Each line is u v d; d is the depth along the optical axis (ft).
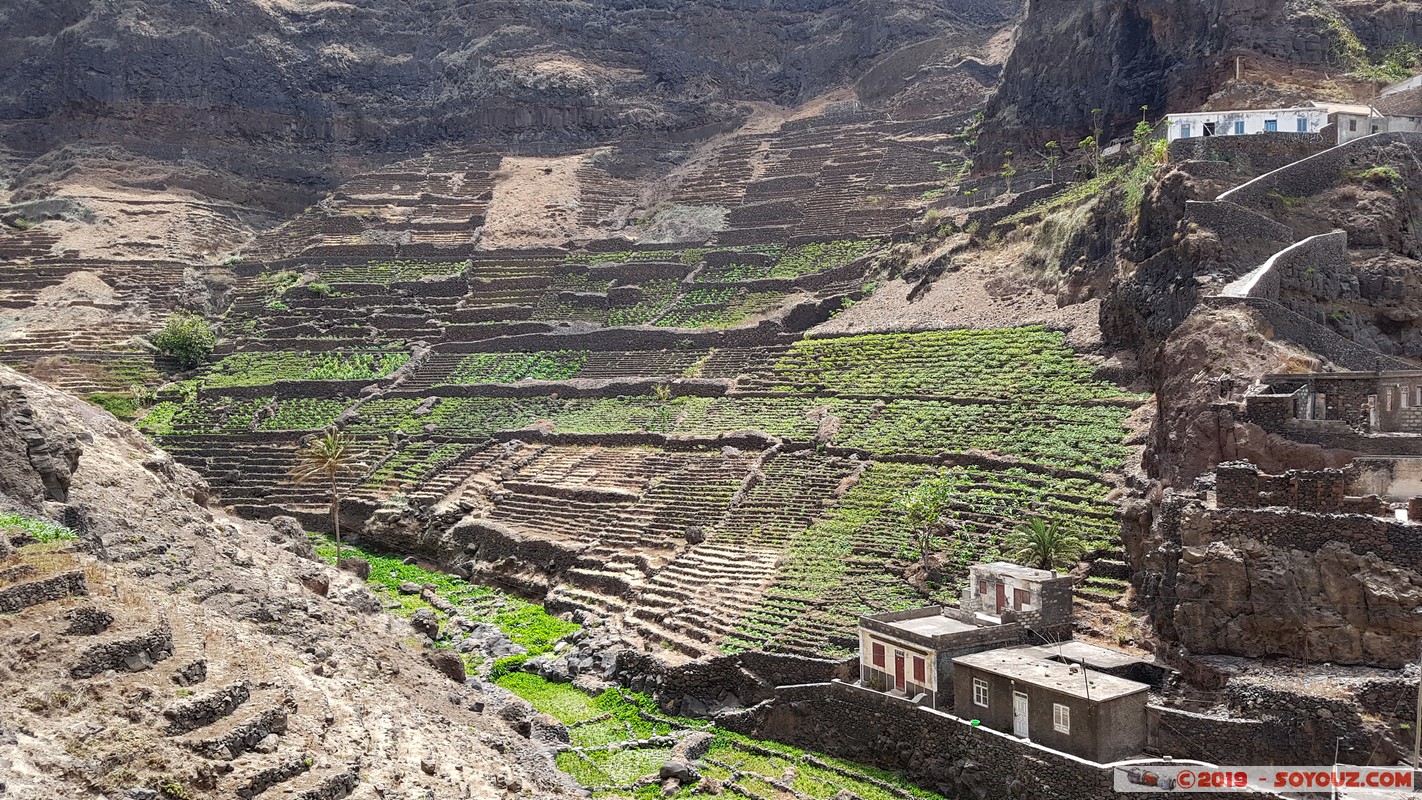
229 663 107.65
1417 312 219.41
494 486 326.65
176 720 93.30
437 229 509.35
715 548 254.06
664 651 212.43
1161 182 249.75
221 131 575.38
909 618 192.03
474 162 570.87
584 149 576.61
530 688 213.87
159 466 200.64
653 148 574.15
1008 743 158.81
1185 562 168.25
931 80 528.22
